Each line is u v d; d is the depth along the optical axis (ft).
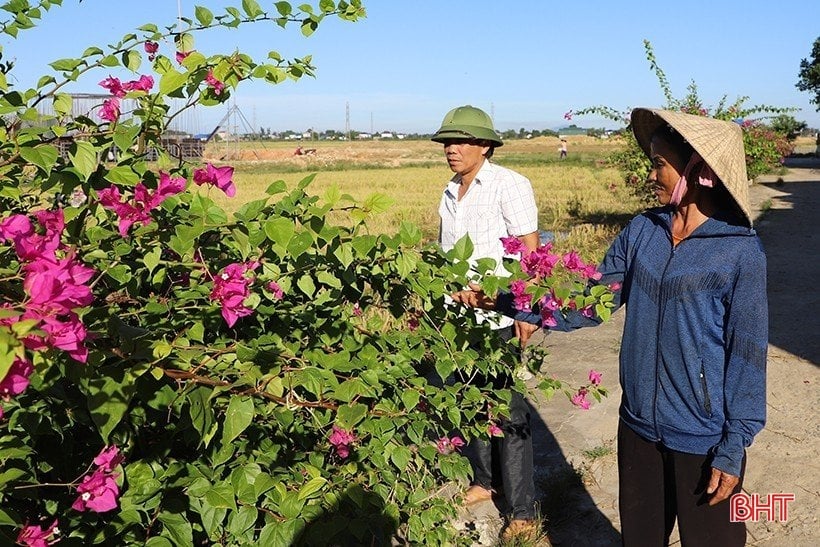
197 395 5.58
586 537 12.10
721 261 7.64
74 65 7.07
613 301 8.72
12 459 6.12
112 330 5.57
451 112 11.93
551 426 16.42
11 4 7.68
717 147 7.52
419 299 9.66
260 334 8.16
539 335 24.12
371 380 7.50
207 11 7.66
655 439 8.19
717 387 7.80
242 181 115.65
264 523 7.29
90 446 6.89
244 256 6.49
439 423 9.28
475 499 13.01
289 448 8.37
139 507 6.26
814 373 19.45
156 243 6.98
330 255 7.45
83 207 6.52
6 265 5.71
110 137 6.89
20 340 3.57
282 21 7.74
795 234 46.88
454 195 12.37
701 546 7.99
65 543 6.29
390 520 8.00
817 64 159.43
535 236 11.73
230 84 7.24
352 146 373.81
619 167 47.19
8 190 6.82
